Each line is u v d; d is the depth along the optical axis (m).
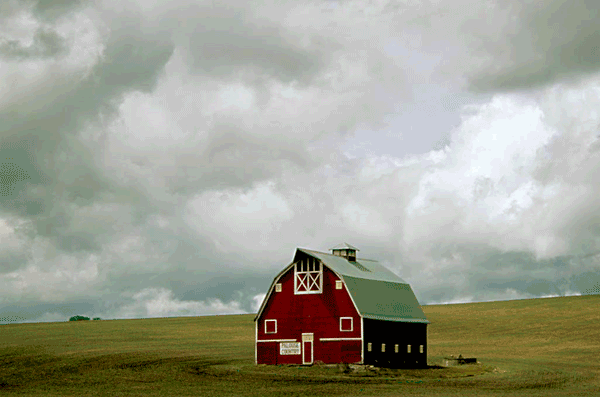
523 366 74.50
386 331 72.19
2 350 92.19
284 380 59.28
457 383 57.62
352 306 69.62
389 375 63.19
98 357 83.12
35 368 72.25
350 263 77.75
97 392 52.38
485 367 72.12
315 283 71.75
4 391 53.72
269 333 73.12
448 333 121.12
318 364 69.88
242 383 57.34
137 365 74.19
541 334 114.25
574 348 98.31
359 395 49.88
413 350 75.81
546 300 151.62
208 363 75.88
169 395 50.06
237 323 139.88
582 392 51.94
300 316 71.94
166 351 90.56
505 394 50.56
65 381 60.00
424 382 58.19
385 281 77.00
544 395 50.06
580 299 147.38
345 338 69.44
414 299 79.12
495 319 133.62
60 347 96.06
